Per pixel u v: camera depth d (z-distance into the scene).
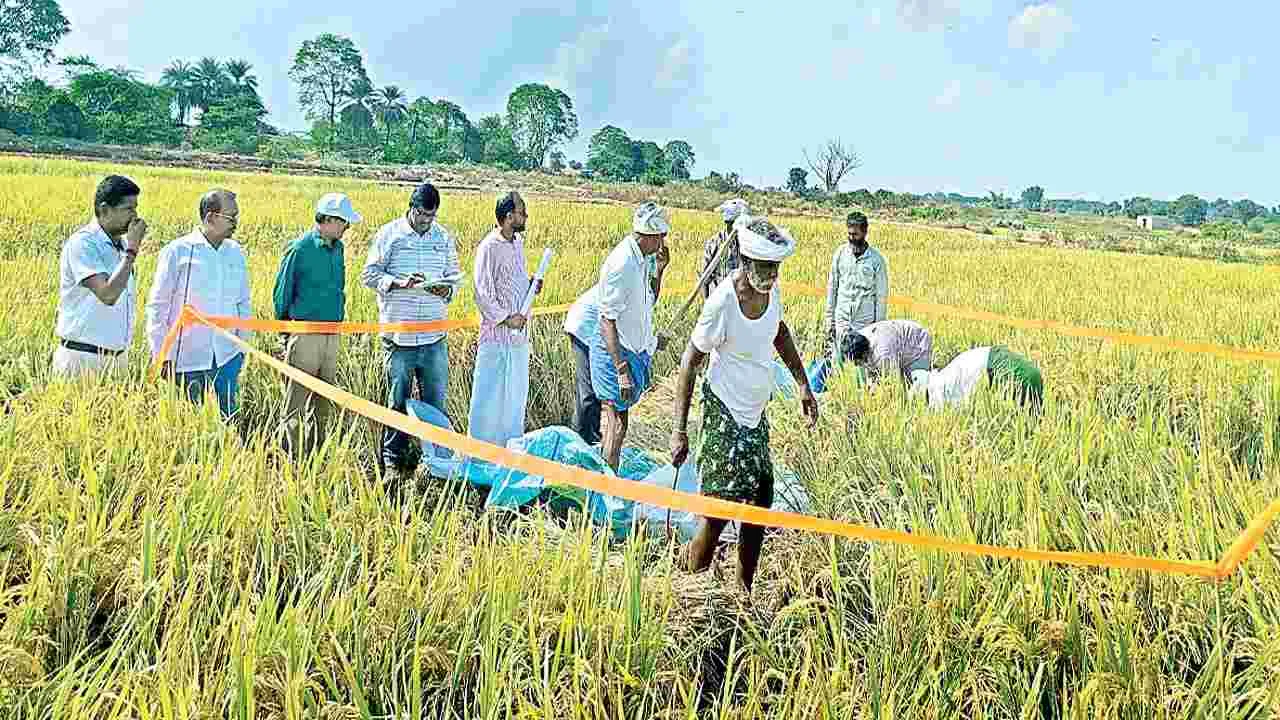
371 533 4.34
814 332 12.30
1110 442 5.78
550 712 3.30
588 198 68.38
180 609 3.43
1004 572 4.14
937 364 11.00
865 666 4.12
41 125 92.06
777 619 4.21
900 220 75.31
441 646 3.75
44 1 113.38
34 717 3.11
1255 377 8.46
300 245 7.08
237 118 115.88
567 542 4.42
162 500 4.38
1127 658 3.77
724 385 4.91
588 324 7.48
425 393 7.59
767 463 5.02
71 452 4.74
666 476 6.24
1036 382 7.28
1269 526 4.45
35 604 3.56
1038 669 3.72
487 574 3.97
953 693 3.81
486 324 7.16
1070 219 99.31
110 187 6.03
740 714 3.65
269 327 6.85
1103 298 16.92
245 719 3.15
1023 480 4.91
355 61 139.50
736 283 4.77
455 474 5.33
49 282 10.45
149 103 106.12
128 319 6.37
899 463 5.47
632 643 3.83
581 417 7.61
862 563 4.62
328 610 3.64
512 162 134.12
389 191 38.88
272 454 5.14
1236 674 3.99
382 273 7.25
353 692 3.33
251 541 4.23
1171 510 4.56
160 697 2.99
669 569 4.17
